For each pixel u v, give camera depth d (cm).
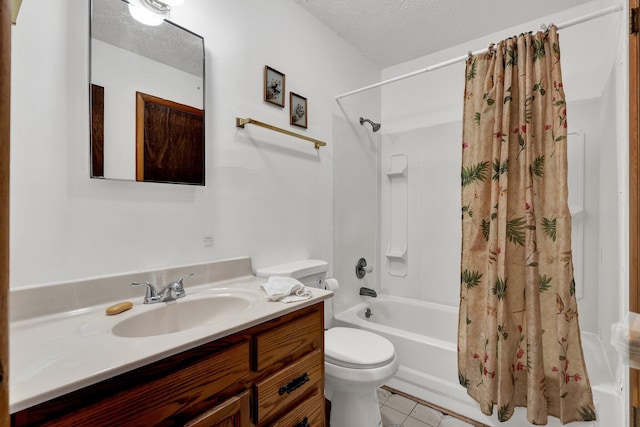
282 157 169
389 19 195
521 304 139
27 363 60
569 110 186
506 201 140
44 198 90
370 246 247
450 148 227
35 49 89
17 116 86
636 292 67
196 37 128
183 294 111
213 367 77
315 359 108
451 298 225
